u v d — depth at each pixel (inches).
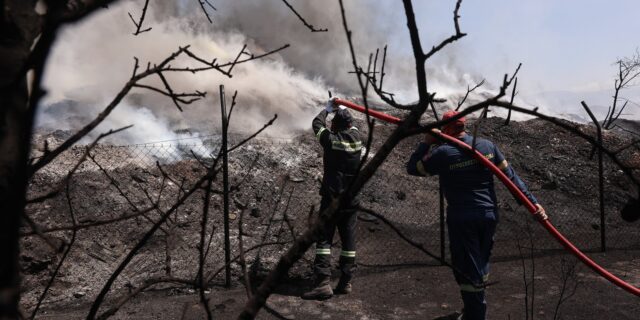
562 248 222.1
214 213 234.7
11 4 30.7
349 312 161.3
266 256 197.9
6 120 28.6
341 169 162.7
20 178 27.2
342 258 173.8
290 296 172.4
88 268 186.5
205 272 187.6
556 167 330.3
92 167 252.8
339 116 165.8
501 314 157.9
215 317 156.1
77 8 29.6
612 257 210.7
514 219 260.4
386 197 276.4
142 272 186.7
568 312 158.4
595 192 302.0
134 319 154.5
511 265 201.0
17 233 27.4
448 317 154.6
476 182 133.1
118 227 211.9
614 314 156.9
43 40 27.2
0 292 22.9
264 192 258.4
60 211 215.9
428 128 41.1
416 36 40.2
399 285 181.8
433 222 254.8
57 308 161.8
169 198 239.9
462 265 133.3
